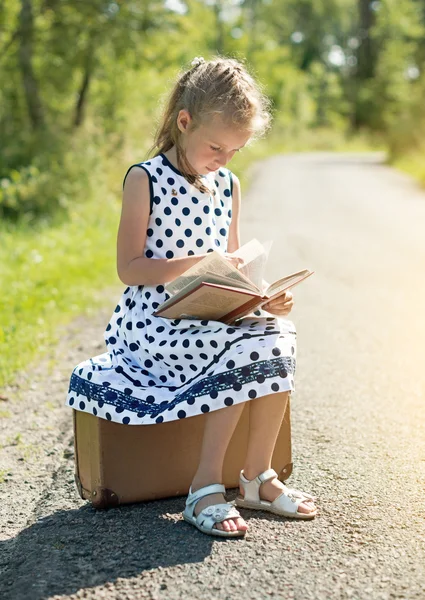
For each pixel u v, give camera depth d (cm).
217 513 262
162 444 287
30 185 1271
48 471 335
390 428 370
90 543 260
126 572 239
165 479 290
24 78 1688
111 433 280
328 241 1027
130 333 287
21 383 452
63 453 355
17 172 1363
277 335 273
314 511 277
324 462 329
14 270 769
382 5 5459
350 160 3294
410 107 3019
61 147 1470
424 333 561
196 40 1917
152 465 287
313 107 5672
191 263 275
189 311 267
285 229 1152
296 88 5359
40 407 414
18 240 972
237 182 306
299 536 261
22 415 403
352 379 450
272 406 272
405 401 410
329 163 3030
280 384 266
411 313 626
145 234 283
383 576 235
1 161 1488
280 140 4459
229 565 242
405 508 284
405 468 321
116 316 298
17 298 639
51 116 1791
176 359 274
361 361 488
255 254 277
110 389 279
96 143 1577
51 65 1753
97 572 240
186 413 264
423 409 397
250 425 278
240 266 271
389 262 868
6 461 346
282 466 305
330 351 512
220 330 268
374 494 296
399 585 230
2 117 1745
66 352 521
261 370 265
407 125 2986
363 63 5806
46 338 547
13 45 1755
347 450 342
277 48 4766
